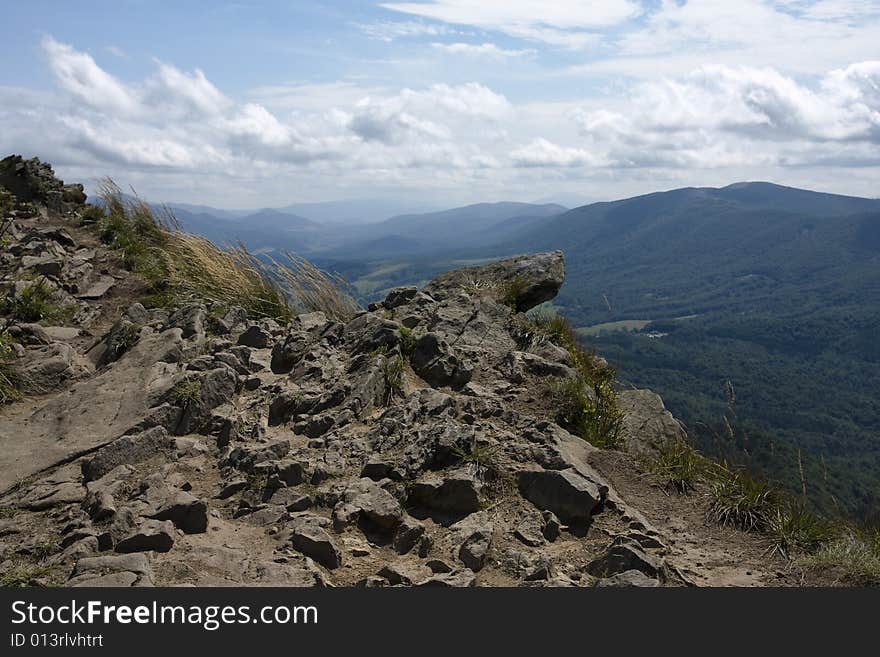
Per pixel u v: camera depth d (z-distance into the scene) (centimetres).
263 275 1071
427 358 779
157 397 693
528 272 1024
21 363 821
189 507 498
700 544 535
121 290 1144
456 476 545
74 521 501
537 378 771
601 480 574
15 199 1502
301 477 565
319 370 754
